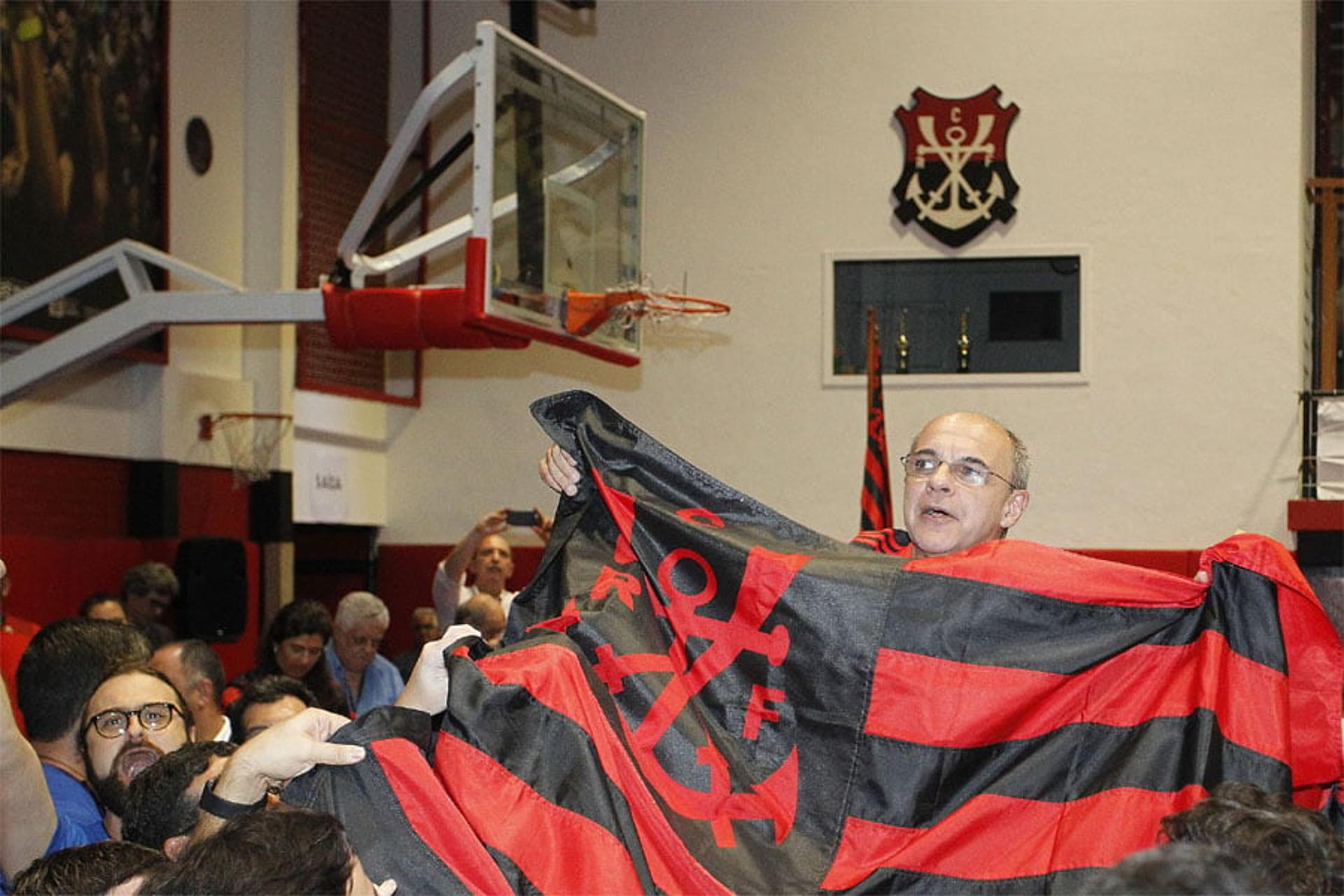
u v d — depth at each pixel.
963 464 2.95
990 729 2.48
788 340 9.62
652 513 2.79
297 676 5.54
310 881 1.58
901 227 9.53
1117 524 9.23
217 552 7.74
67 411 7.32
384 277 6.74
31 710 3.24
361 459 9.87
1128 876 1.23
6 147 6.79
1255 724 2.40
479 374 10.13
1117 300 9.29
